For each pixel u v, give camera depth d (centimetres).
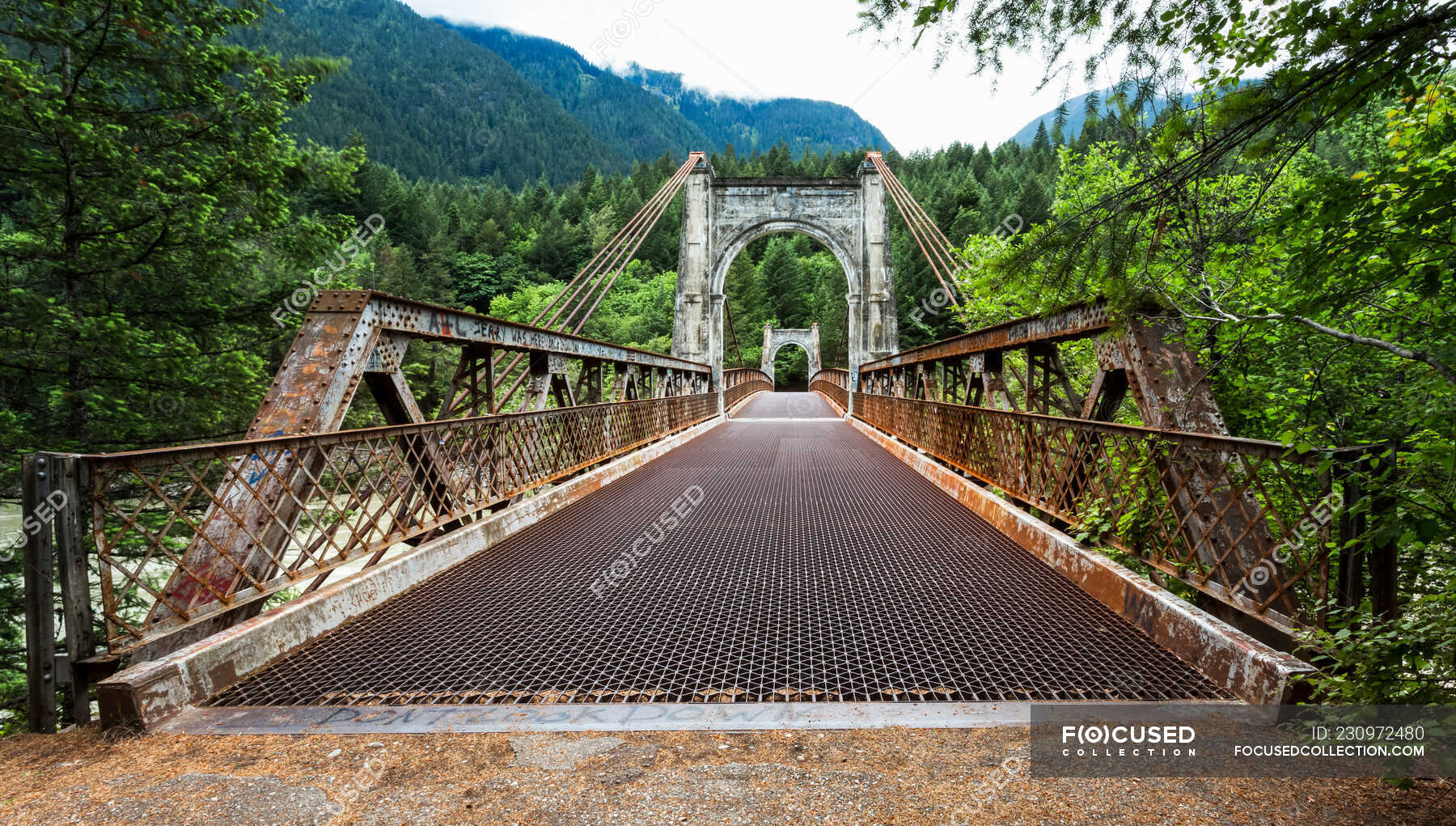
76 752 204
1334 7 180
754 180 3069
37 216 657
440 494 432
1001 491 544
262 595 278
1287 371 438
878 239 3023
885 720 215
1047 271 256
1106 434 363
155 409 674
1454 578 207
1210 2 193
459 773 188
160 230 668
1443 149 285
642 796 175
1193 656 253
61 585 217
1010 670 254
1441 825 156
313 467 313
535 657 273
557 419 628
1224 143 210
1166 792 172
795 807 169
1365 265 227
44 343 593
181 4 675
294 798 177
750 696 236
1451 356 217
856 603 334
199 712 229
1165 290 337
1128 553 344
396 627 308
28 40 609
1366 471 212
